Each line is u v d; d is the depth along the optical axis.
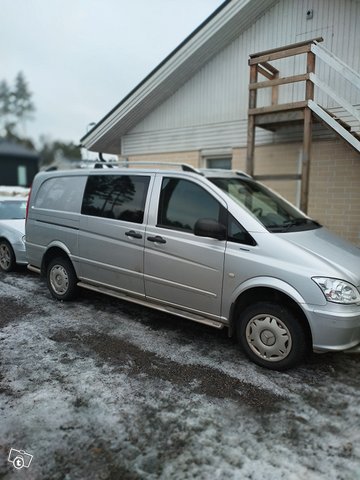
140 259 4.19
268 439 2.48
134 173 4.45
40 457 2.30
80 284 5.00
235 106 7.95
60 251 5.20
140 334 4.16
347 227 6.85
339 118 6.59
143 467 2.23
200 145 8.54
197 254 3.72
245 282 3.43
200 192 3.90
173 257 3.90
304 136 5.89
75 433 2.52
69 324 4.43
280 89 7.31
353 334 3.07
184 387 3.09
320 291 3.06
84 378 3.21
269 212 4.08
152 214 4.14
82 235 4.80
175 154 8.97
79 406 2.81
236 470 2.21
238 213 3.60
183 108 8.72
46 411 2.75
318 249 3.43
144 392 3.01
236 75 7.88
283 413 2.76
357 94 6.52
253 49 7.59
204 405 2.85
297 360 3.26
